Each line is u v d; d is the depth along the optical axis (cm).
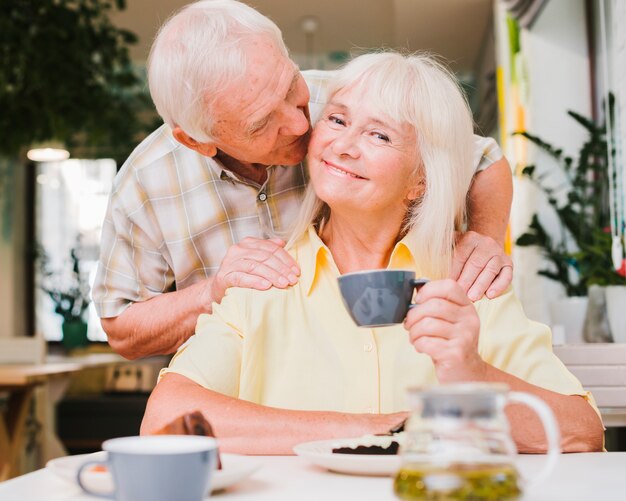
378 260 132
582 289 267
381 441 95
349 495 77
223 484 77
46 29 386
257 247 136
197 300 162
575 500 72
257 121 132
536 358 119
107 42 411
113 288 182
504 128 432
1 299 646
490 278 128
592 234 256
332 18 505
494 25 452
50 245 657
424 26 480
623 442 243
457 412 61
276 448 104
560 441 104
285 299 129
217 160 162
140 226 179
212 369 122
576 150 336
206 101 131
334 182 122
